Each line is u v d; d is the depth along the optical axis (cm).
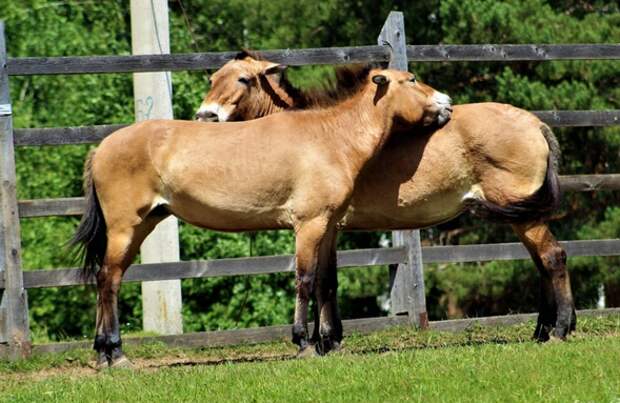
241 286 2256
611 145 2261
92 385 1054
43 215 1316
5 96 1313
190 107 2211
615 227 2205
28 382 1173
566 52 1438
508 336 1356
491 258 1408
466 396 902
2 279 1305
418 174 1238
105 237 1228
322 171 1182
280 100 1352
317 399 922
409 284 1390
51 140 1322
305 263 1180
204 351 1355
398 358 1080
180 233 2181
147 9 1681
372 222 1273
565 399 877
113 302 1206
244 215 1202
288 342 1373
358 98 1216
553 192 1211
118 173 1200
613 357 1019
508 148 1206
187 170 1198
